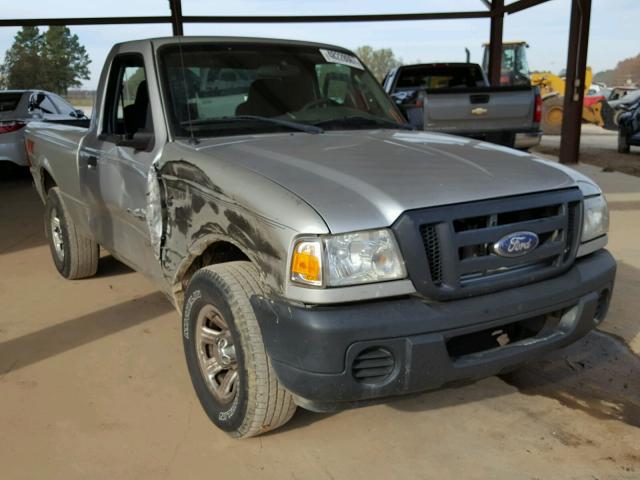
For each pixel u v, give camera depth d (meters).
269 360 2.61
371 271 2.47
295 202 2.54
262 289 2.68
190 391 3.51
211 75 3.74
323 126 3.79
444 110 7.04
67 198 4.99
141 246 3.80
